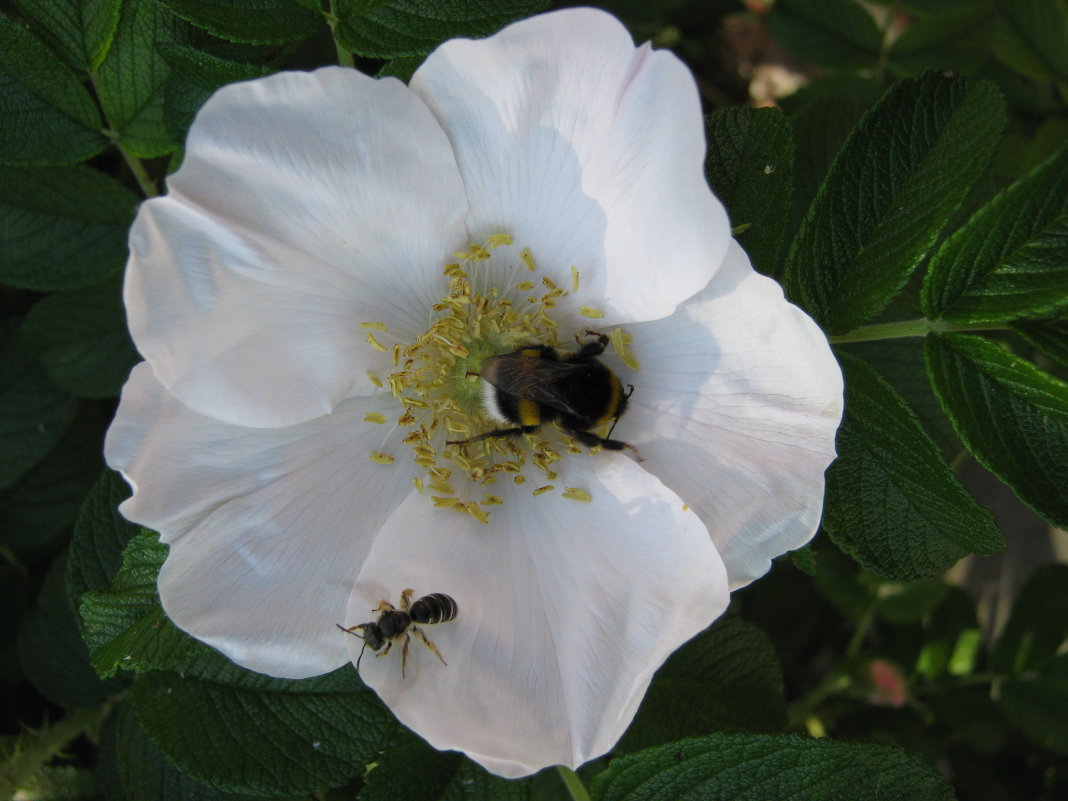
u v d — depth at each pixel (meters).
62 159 0.14
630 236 0.11
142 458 0.11
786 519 0.11
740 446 0.11
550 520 0.12
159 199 0.10
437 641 0.11
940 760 0.21
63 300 0.16
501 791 0.13
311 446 0.12
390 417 0.12
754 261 0.12
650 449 0.12
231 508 0.11
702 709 0.14
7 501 0.17
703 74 0.23
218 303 0.11
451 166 0.11
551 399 0.12
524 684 0.11
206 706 0.12
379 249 0.11
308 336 0.11
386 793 0.13
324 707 0.13
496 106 0.10
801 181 0.16
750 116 0.12
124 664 0.11
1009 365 0.11
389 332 0.12
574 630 0.12
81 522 0.13
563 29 0.10
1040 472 0.11
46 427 0.17
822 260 0.12
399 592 0.12
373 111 0.10
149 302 0.10
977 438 0.11
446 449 0.13
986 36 0.20
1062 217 0.10
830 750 0.11
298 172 0.10
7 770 0.14
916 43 0.20
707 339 0.11
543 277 0.12
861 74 0.20
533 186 0.11
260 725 0.12
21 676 0.18
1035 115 0.20
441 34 0.12
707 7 0.22
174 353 0.10
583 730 0.11
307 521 0.12
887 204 0.12
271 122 0.10
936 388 0.11
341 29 0.12
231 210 0.10
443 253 0.12
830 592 0.19
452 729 0.11
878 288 0.11
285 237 0.11
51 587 0.16
